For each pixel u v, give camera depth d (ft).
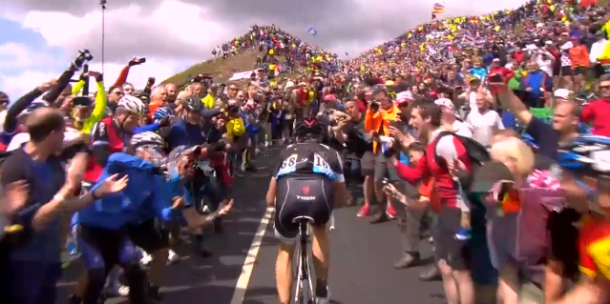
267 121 53.31
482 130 21.84
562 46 44.55
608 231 7.01
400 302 16.75
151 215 14.84
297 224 13.76
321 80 59.93
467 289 13.05
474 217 12.89
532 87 31.71
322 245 14.79
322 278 14.78
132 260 14.61
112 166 14.05
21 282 10.66
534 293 10.49
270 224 27.07
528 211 10.38
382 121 25.93
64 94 22.29
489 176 11.37
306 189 13.46
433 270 18.67
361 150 28.22
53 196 11.37
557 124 12.59
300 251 13.58
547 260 8.39
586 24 53.21
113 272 17.65
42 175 11.14
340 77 70.69
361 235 24.64
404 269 19.95
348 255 21.75
